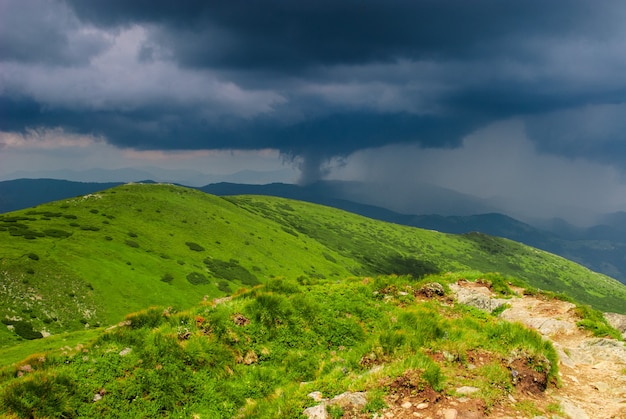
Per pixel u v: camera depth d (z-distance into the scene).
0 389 10.89
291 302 17.03
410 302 20.36
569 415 9.79
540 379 11.41
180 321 14.87
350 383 10.72
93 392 11.48
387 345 12.98
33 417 10.38
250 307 16.00
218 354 13.64
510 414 9.46
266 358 14.45
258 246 186.38
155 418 11.38
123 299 99.44
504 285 24.61
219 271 143.00
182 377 12.55
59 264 100.44
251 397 12.52
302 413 9.61
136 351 13.09
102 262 111.06
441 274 26.36
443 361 11.87
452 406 9.47
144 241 141.75
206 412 11.77
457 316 19.69
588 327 18.05
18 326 74.94
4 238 107.19
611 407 10.61
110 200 171.25
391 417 9.16
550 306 21.30
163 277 120.12
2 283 84.56
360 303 18.61
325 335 16.05
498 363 11.80
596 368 13.85
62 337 45.81
